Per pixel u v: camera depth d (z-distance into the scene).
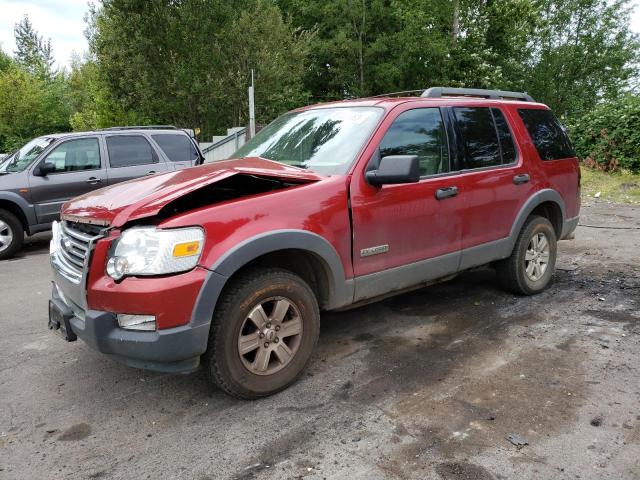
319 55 22.48
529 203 4.88
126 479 2.59
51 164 8.15
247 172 3.28
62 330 3.28
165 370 2.95
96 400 3.39
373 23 22.09
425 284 4.26
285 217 3.24
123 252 2.88
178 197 2.99
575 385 3.40
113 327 2.91
